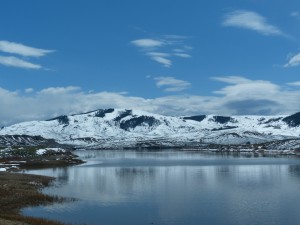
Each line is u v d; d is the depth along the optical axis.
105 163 193.50
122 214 60.72
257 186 94.88
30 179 98.31
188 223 55.59
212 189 89.69
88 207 65.31
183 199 74.81
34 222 47.38
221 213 62.06
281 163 187.25
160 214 61.03
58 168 153.75
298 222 56.09
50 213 59.12
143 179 111.94
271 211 63.56
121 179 111.12
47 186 91.19
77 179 109.62
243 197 77.25
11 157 183.38
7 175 103.31
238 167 160.25
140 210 63.94
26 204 64.19
